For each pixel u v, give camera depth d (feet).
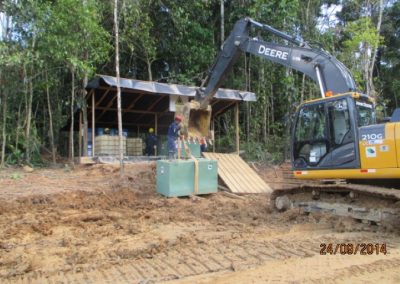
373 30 58.85
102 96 46.24
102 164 40.60
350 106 22.09
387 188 20.51
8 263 14.92
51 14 39.45
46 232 19.72
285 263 14.66
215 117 57.41
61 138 58.80
